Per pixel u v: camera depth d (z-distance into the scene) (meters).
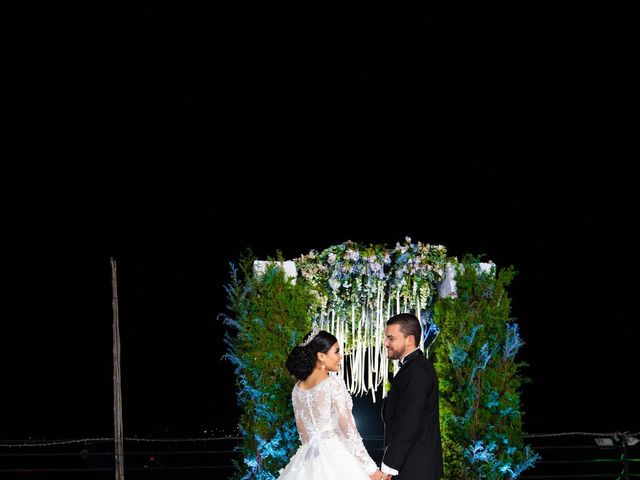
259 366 5.99
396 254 6.53
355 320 6.51
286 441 5.96
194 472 12.59
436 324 6.52
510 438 6.36
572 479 13.16
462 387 6.35
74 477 16.70
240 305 6.14
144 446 15.09
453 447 6.33
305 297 6.16
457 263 6.55
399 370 5.09
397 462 4.77
